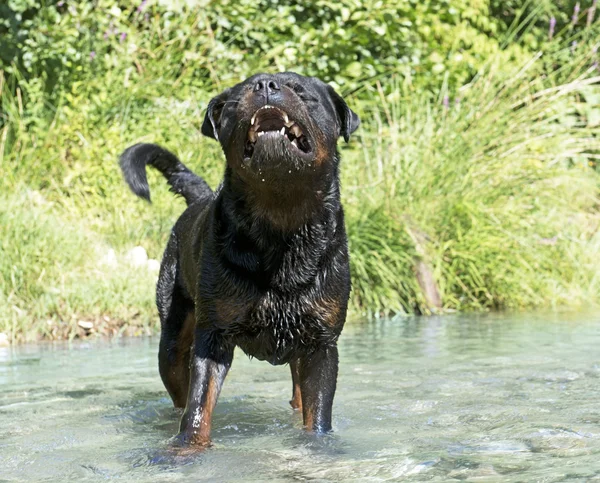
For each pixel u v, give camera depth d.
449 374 5.01
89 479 3.04
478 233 9.18
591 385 4.60
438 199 9.42
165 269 4.64
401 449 3.36
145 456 3.36
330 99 3.99
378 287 8.55
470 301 9.12
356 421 3.89
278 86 3.53
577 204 11.17
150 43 10.59
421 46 12.13
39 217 7.88
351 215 8.98
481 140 9.98
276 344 3.87
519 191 9.90
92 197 9.11
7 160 9.06
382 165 9.91
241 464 3.21
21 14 10.32
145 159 4.79
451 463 3.09
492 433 3.57
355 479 2.94
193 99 10.09
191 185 5.00
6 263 7.29
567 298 9.36
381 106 11.30
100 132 9.52
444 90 10.77
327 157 3.78
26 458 3.34
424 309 8.64
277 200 3.64
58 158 9.31
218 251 3.77
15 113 9.67
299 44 10.75
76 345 6.53
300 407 4.36
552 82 11.21
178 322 4.50
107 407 4.37
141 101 10.15
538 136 10.56
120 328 7.12
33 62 10.05
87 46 10.04
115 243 8.38
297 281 3.76
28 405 4.39
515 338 6.52
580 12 14.28
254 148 3.50
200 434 3.59
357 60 11.59
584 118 12.32
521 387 4.57
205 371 3.77
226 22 10.79
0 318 6.83
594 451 3.22
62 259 7.64
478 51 12.61
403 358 5.64
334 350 3.89
